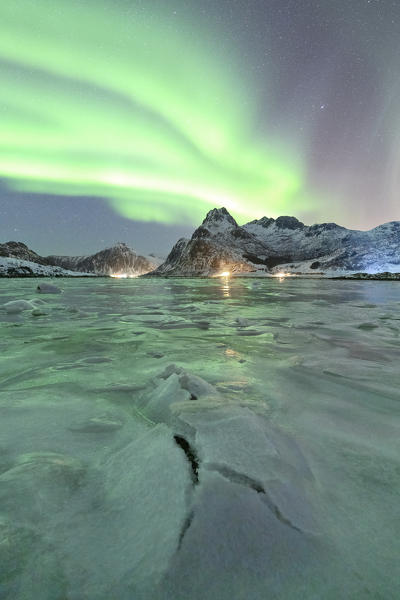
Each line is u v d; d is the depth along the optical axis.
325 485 1.19
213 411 1.61
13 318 7.05
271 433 1.49
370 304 10.94
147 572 0.78
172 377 2.20
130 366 3.11
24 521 0.96
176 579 0.76
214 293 18.00
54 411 1.97
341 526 0.97
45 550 0.86
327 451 1.47
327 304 10.91
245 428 1.42
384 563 0.84
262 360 3.35
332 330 5.36
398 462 1.38
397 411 1.99
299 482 1.13
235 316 7.44
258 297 14.55
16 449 1.48
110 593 0.74
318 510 1.02
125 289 22.36
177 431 1.46
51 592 0.75
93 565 0.81
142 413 1.93
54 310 8.62
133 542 0.88
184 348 4.00
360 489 1.17
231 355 3.61
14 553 0.85
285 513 0.97
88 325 6.04
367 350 3.83
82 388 2.44
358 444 1.55
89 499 1.08
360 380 2.64
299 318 7.05
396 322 6.39
